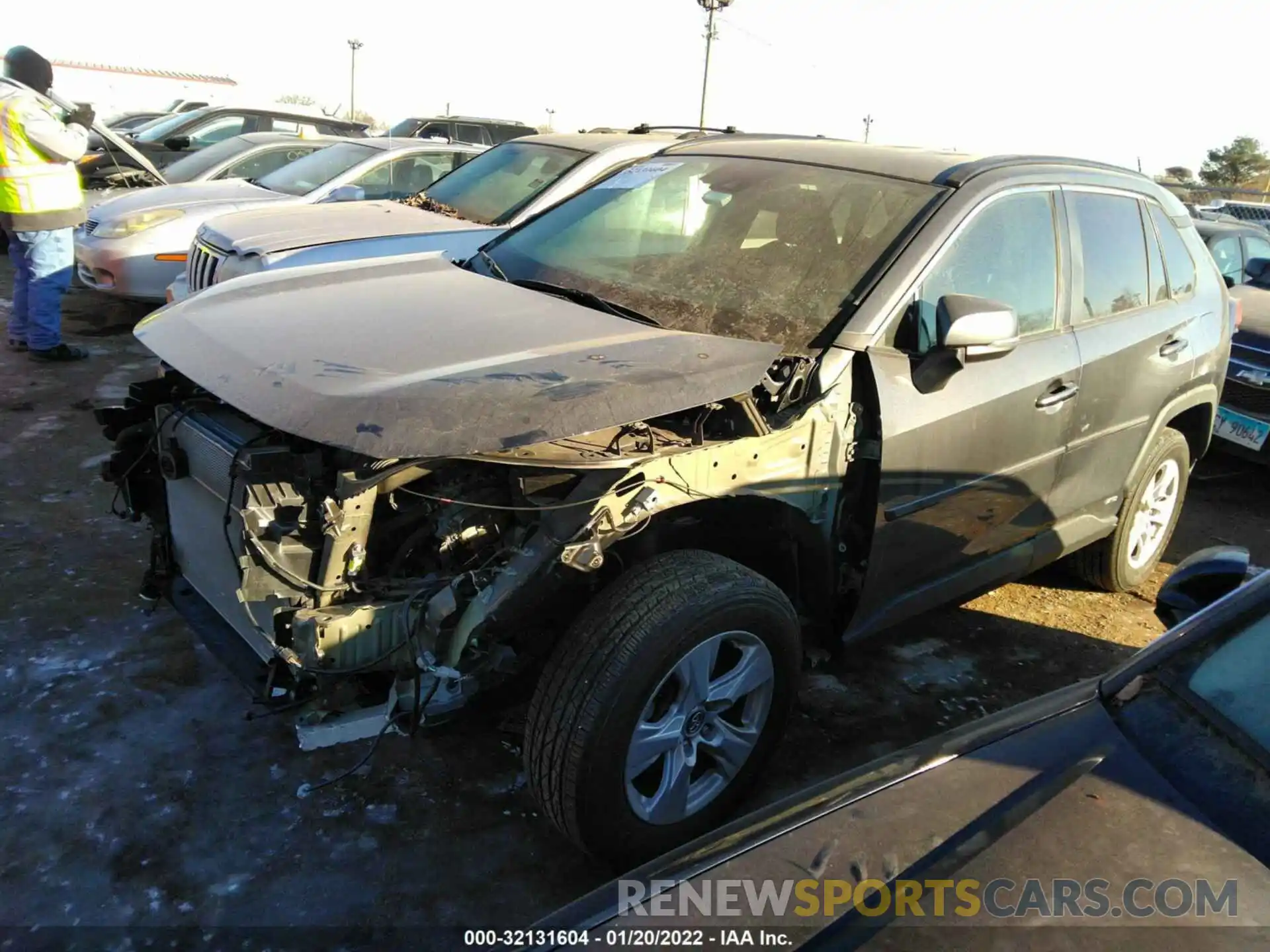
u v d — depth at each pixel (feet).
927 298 10.02
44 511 14.66
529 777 8.00
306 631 7.47
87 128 22.21
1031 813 5.62
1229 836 5.47
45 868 8.14
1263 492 20.70
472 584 7.93
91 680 10.68
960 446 10.20
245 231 19.66
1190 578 7.85
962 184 10.80
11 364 22.26
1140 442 13.25
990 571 11.62
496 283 11.07
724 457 8.45
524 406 7.41
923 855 5.38
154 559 10.29
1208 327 14.15
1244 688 6.29
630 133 25.30
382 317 9.42
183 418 9.18
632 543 9.08
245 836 8.66
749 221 11.25
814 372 9.16
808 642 10.68
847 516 9.76
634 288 10.81
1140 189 13.48
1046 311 11.35
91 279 25.49
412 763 9.75
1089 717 6.47
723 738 8.65
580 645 7.77
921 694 11.72
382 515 8.27
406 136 42.04
